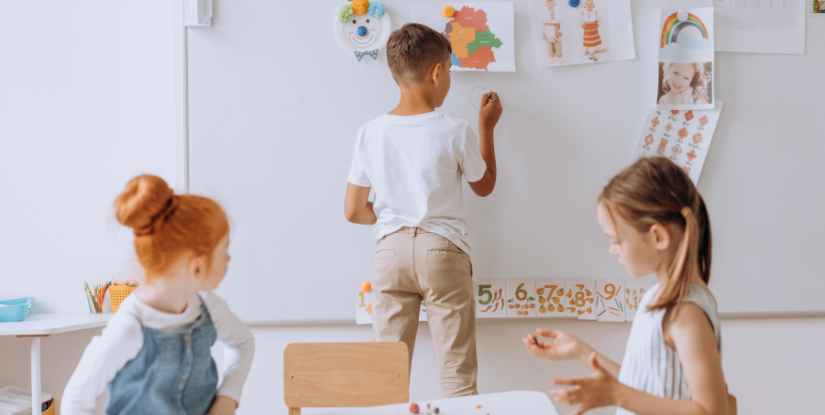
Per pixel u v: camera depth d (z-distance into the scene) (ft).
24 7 5.80
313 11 5.38
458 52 5.37
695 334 2.46
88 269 5.86
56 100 5.82
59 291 5.86
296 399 3.58
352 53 5.39
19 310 5.19
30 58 5.81
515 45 5.42
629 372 2.85
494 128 5.47
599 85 5.48
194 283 2.74
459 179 4.81
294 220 5.47
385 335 4.73
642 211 2.57
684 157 5.53
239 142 5.42
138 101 5.82
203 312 2.97
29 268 5.86
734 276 5.63
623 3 5.43
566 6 5.41
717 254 5.61
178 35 5.39
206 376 2.98
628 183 2.64
